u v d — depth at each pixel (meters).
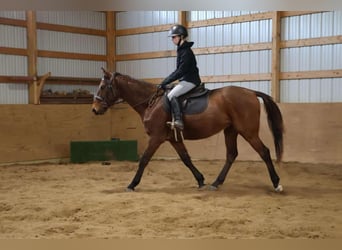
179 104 5.90
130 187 6.14
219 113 5.88
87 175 7.66
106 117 10.73
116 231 4.13
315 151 8.49
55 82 10.20
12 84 9.45
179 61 5.88
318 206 5.13
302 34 8.75
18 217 4.70
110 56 11.18
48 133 9.66
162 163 9.19
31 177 7.46
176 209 4.98
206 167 8.44
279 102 9.04
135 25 10.86
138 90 6.17
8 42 9.36
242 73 9.49
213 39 9.84
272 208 5.02
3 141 8.93
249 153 9.12
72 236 3.97
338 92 8.35
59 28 10.20
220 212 4.83
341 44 8.27
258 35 9.24
